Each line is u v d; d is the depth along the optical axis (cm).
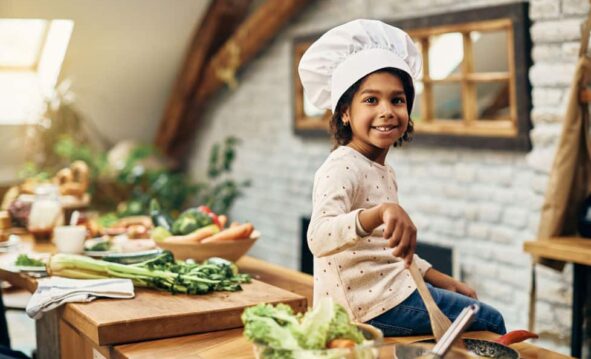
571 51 344
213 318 186
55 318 221
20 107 653
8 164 668
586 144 309
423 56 429
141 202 624
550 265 309
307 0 520
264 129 596
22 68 657
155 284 210
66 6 553
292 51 538
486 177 405
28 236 338
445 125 417
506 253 396
